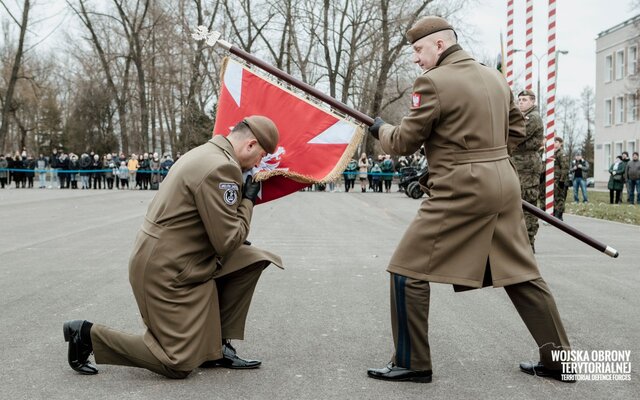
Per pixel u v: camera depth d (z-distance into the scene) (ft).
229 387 12.00
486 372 12.99
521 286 12.28
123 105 149.89
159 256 12.03
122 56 143.13
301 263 26.73
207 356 12.41
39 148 201.26
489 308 18.57
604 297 20.11
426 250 11.97
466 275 11.74
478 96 11.74
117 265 25.71
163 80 140.36
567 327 16.42
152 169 101.30
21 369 13.00
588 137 239.30
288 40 132.26
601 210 60.90
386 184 99.45
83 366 12.62
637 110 145.59
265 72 14.97
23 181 105.40
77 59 172.76
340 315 17.72
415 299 12.12
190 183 12.04
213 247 12.35
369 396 11.57
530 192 26.89
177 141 158.20
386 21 124.16
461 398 11.51
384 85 127.65
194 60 131.85
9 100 132.36
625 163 75.66
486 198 11.63
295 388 11.97
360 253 29.78
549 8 37.37
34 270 24.56
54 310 18.08
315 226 42.93
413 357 12.28
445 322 16.96
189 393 11.64
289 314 17.84
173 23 134.00
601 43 166.81
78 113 189.26
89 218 47.39
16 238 34.63
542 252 30.53
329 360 13.73
